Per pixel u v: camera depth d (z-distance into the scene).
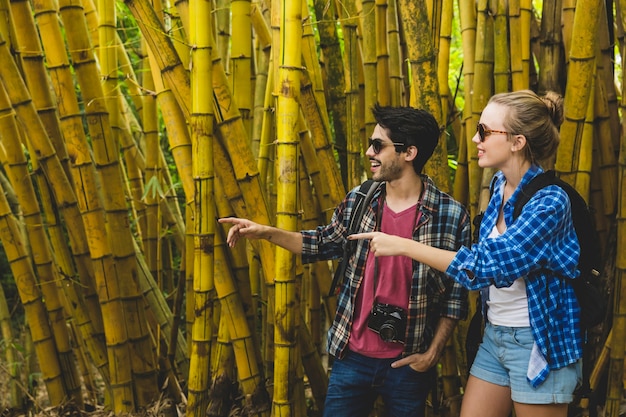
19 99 2.73
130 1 2.25
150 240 3.65
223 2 2.82
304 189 2.82
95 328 3.12
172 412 2.95
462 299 2.16
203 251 2.25
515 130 1.94
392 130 2.10
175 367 3.58
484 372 2.06
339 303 2.23
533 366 1.92
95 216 2.80
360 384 2.20
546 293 1.92
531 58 2.95
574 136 2.46
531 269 1.85
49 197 3.10
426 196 2.14
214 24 2.67
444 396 2.80
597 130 2.79
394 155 2.11
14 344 3.70
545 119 1.94
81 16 2.67
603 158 2.80
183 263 3.22
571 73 2.41
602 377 2.79
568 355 1.92
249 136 2.67
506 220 1.96
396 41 2.86
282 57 2.16
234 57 2.63
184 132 2.44
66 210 2.94
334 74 2.91
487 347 2.07
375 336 2.17
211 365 2.84
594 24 2.33
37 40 2.80
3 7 2.89
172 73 2.29
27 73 2.82
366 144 2.98
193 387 2.35
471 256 1.85
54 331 3.20
